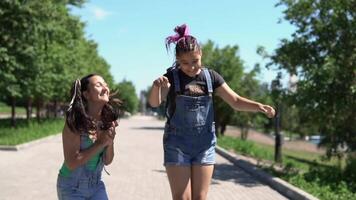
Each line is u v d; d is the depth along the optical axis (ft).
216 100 117.91
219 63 127.03
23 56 77.51
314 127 52.47
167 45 16.65
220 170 54.95
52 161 55.88
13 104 109.91
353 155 49.55
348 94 46.01
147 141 98.43
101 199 15.78
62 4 84.07
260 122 126.00
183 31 16.60
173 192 16.88
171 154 16.72
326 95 46.50
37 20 75.82
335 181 43.55
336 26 47.09
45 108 215.92
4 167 49.83
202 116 16.78
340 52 46.85
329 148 50.21
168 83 15.79
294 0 50.47
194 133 16.72
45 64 93.09
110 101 15.71
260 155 74.74
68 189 15.55
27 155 61.93
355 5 46.88
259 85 125.18
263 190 40.75
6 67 75.56
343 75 45.65
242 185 43.50
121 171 50.60
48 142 84.64
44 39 80.89
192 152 16.79
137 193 37.93
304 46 50.52
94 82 15.40
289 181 41.39
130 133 129.90
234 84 124.36
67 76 118.52
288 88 52.39
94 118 15.44
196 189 16.92
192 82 16.80
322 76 45.44
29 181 41.42
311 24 50.34
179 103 16.67
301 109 49.73
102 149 15.51
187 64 16.48
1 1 72.18
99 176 15.94
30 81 81.97
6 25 74.79
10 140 73.00
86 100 15.44
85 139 15.24
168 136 16.90
